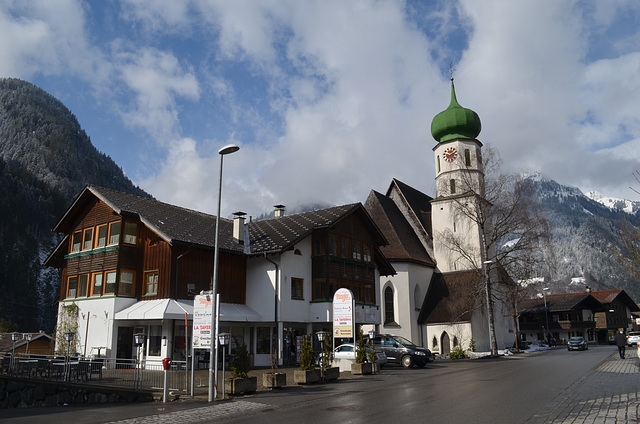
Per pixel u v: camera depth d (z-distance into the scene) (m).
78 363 21.69
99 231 33.09
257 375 26.36
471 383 20.81
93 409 16.55
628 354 42.06
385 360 30.66
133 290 31.33
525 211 46.75
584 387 18.36
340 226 38.41
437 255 56.88
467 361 39.69
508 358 42.50
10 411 16.83
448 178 58.03
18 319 118.81
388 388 19.86
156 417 14.33
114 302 30.20
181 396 18.53
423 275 53.94
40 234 161.12
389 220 55.03
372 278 41.34
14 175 176.38
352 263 38.81
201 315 19.16
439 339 50.19
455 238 53.06
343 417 13.18
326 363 24.11
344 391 19.28
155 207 34.53
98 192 32.75
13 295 122.81
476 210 48.12
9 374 23.41
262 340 34.12
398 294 50.53
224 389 18.23
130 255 31.45
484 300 48.38
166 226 31.33
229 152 20.00
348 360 28.55
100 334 30.41
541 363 33.19
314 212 39.97
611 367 27.86
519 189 47.16
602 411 12.90
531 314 90.50
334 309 27.50
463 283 52.69
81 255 33.34
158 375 21.14
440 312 51.06
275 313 32.88
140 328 30.64
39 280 138.25
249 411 15.00
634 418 11.83
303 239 36.00
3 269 128.25
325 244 36.16
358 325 41.62
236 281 33.78
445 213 57.59
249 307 33.94
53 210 175.50
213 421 13.42
